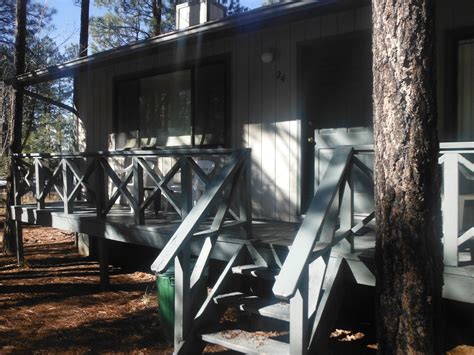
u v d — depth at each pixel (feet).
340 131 17.37
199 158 20.99
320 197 10.26
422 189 8.64
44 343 13.62
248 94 19.43
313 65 17.95
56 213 21.08
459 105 15.03
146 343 13.62
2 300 17.76
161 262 10.62
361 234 14.19
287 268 9.18
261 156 19.13
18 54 26.43
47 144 56.29
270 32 18.69
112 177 18.25
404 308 8.66
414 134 8.62
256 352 10.16
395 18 8.64
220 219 13.04
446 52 14.98
